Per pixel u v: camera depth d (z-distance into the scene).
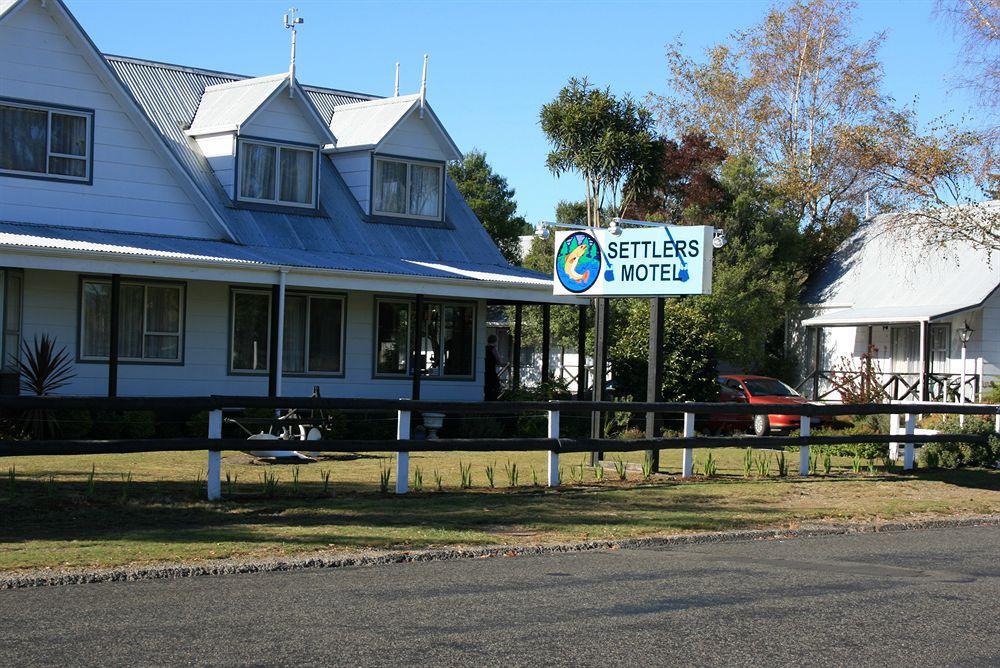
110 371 19.75
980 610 8.72
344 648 7.07
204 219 23.39
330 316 25.03
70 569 9.09
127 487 13.03
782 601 8.88
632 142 32.12
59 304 21.28
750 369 40.06
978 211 31.92
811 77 48.66
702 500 14.46
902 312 33.28
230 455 18.53
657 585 9.38
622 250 17.83
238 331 23.61
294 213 25.39
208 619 7.74
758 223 40.62
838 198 46.53
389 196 27.39
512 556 10.70
